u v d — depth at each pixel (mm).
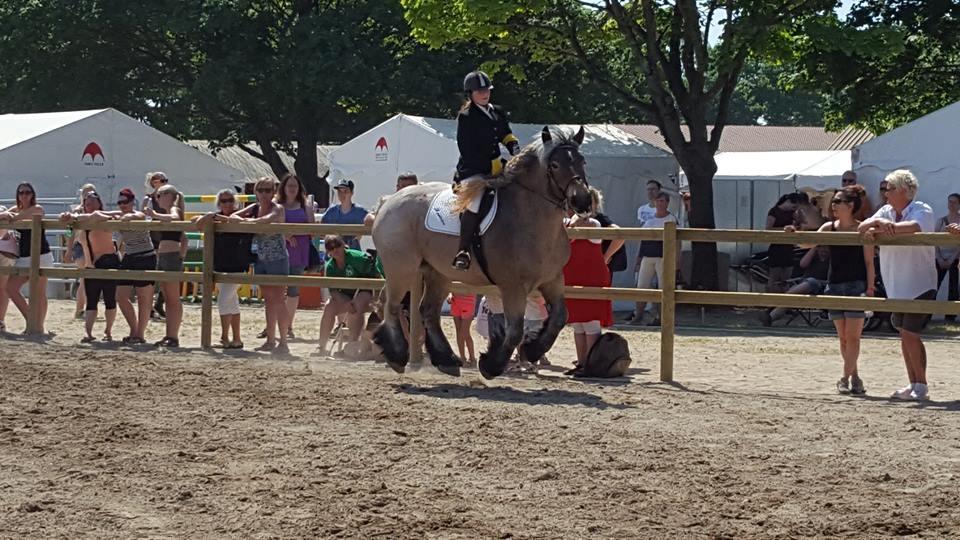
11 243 15719
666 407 9945
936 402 10469
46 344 14281
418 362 12875
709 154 23141
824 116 30844
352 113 39625
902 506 6566
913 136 19797
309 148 40625
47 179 25656
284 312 14008
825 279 18797
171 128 40344
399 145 22031
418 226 11391
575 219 12688
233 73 37281
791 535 6008
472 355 13219
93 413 9180
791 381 12188
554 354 14734
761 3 21969
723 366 13492
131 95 41375
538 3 22375
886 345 15984
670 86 23891
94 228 14562
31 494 6730
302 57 36375
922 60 27938
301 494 6707
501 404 9922
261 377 11234
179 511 6383
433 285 11758
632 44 23000
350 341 13648
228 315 14133
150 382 10789
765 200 26516
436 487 6891
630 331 17922
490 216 10711
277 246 14125
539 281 10789
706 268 22766
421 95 36000
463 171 11070
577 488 6902
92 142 26266
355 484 6945
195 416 9078
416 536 5930
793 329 18578
